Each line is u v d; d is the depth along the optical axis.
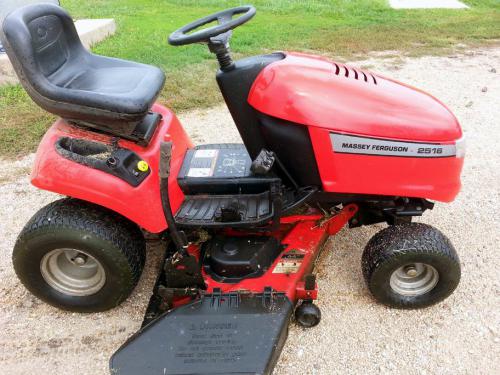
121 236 2.29
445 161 2.29
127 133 2.32
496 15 9.77
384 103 2.28
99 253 2.25
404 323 2.47
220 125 4.62
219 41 2.19
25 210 3.37
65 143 2.31
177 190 2.46
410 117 2.26
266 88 2.23
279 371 2.22
